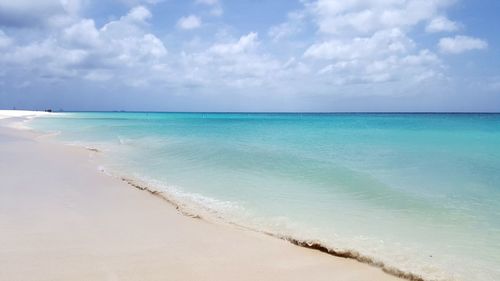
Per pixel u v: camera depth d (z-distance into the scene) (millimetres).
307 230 6555
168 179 11305
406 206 8117
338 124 58062
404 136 28500
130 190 9625
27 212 7109
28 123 48156
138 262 4930
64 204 7875
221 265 4957
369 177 11250
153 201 8547
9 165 12773
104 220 6852
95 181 10641
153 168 13398
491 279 4699
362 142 23141
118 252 5254
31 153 16344
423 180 10789
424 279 4668
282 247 5746
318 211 7785
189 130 37969
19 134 27656
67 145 20844
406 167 13023
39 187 9438
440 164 13656
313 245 5812
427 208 7953
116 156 16656
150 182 10789
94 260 4918
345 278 4680
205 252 5422
